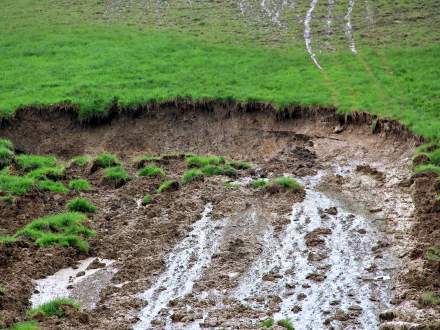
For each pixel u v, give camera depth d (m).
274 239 44.25
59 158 58.16
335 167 52.84
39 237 44.81
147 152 57.84
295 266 41.19
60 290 40.03
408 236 43.34
